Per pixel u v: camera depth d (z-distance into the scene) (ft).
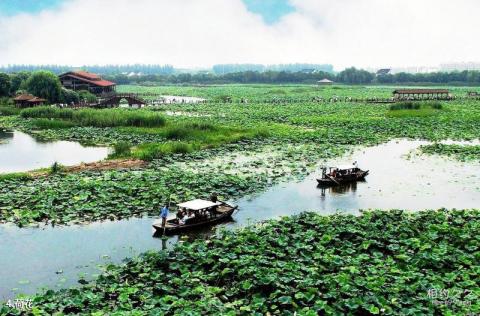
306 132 207.92
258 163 143.84
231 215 96.48
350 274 63.46
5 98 325.62
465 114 272.51
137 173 126.52
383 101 367.66
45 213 93.30
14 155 163.53
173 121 241.35
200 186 112.98
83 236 84.12
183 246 73.15
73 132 211.82
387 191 115.34
